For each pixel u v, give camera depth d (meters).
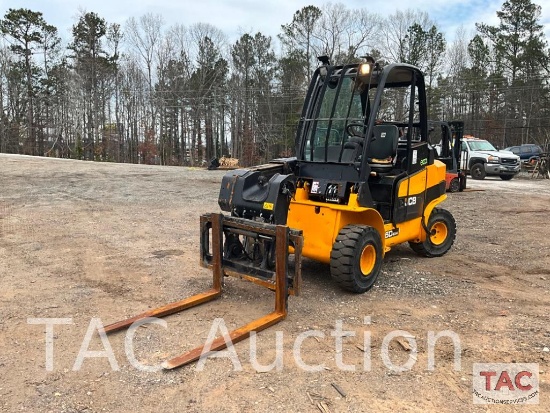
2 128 50.38
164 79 51.31
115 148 51.69
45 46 52.69
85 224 9.46
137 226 9.34
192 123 51.22
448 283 6.04
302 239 4.59
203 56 51.69
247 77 50.28
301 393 3.48
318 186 5.62
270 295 5.44
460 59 49.50
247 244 5.37
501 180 22.38
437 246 7.25
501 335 4.50
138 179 17.97
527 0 47.78
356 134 5.69
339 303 5.27
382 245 5.76
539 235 9.00
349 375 3.75
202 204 12.16
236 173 5.42
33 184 15.73
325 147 5.80
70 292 5.52
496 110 47.78
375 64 5.56
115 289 5.65
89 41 52.25
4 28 50.25
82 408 3.27
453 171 16.03
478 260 7.19
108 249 7.52
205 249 5.46
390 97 6.82
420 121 6.60
